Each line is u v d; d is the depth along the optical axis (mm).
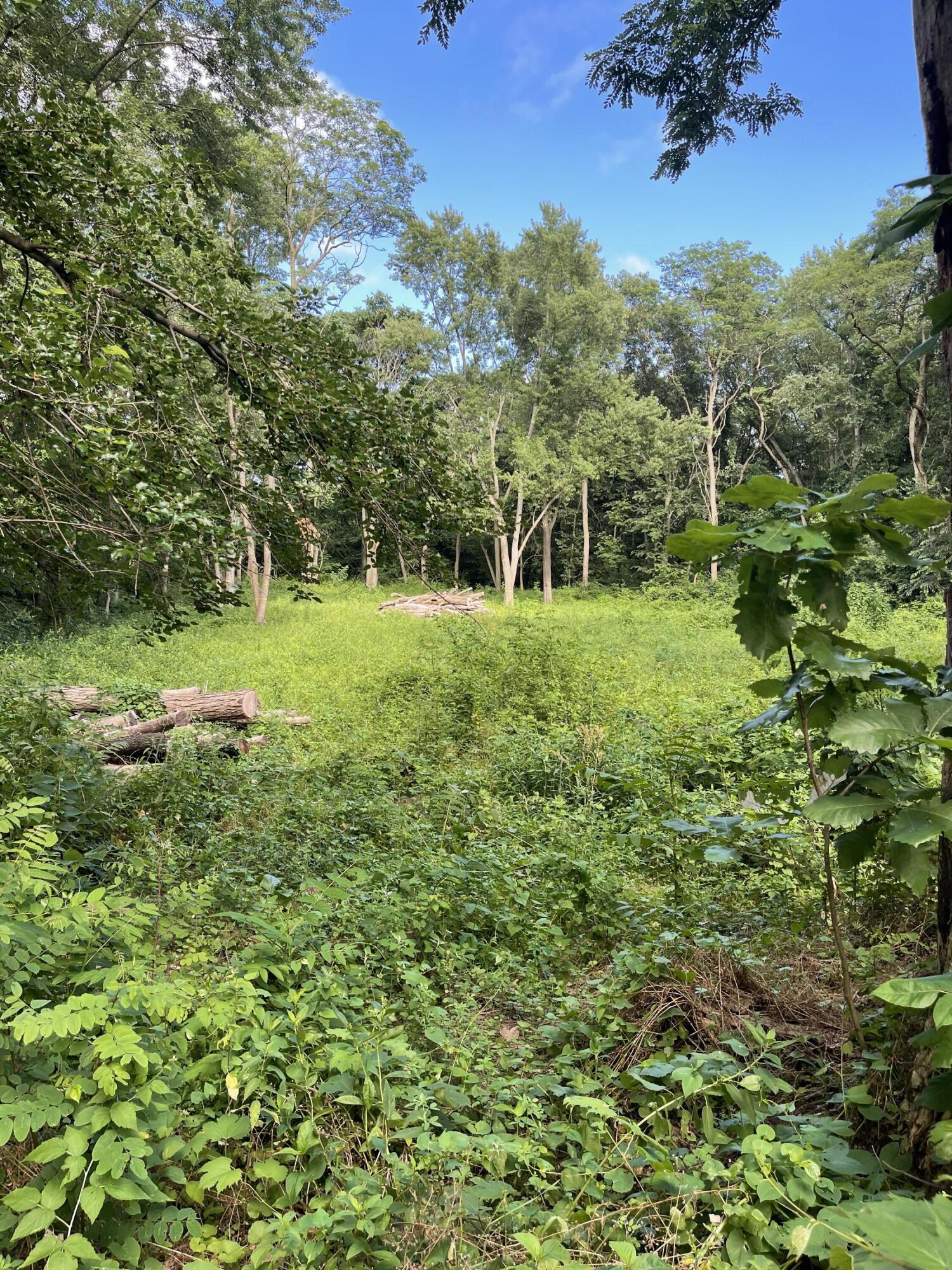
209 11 14250
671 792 5059
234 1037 2396
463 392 40406
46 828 2693
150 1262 1830
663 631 23656
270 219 24859
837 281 32500
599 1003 3066
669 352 49688
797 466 45562
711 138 5719
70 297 5059
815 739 2576
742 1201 1897
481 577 51219
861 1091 2166
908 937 3352
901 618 23016
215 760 7117
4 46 5234
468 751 8992
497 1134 2260
